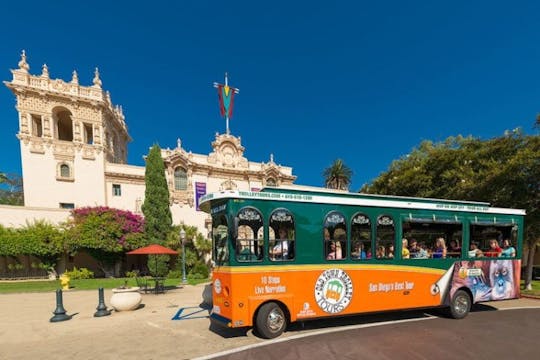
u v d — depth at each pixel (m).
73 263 25.48
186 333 7.45
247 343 6.54
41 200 25.58
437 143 26.31
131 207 28.73
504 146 14.62
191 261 25.03
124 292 10.48
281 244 6.97
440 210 8.66
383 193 21.94
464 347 6.19
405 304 7.97
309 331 7.26
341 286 7.36
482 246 9.37
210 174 32.03
